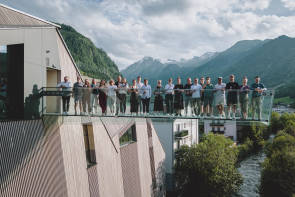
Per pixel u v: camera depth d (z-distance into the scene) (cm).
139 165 2291
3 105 1057
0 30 983
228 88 1094
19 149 1039
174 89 1136
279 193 3066
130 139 2242
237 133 6344
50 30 1381
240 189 3488
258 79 1078
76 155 1402
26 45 1143
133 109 1162
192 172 3003
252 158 5103
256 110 1030
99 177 1586
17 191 1009
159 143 2958
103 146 1681
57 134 1273
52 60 1404
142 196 2295
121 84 1283
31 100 1170
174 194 3116
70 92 1210
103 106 1178
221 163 2914
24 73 1122
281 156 3142
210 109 1092
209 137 3931
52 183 1189
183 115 1124
